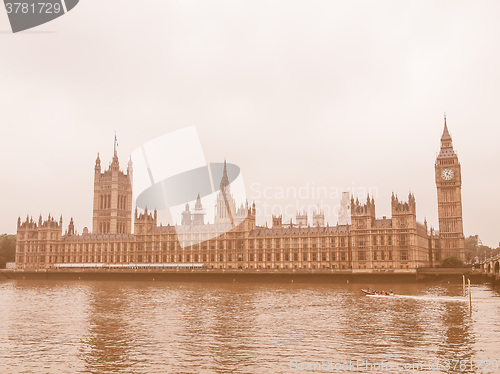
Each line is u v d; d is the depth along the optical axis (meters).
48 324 92.25
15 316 102.62
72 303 126.88
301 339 76.69
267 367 61.12
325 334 80.38
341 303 121.44
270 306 116.69
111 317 100.50
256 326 88.38
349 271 199.12
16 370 60.72
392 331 82.31
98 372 59.72
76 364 63.19
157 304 123.19
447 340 75.00
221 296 143.62
